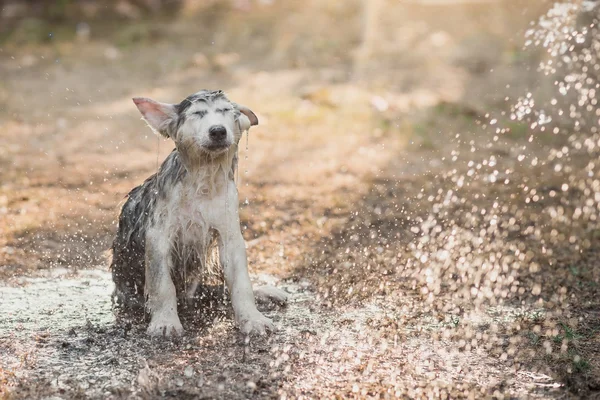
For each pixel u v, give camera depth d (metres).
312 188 13.43
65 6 30.75
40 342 7.45
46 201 12.30
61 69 23.36
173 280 8.20
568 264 9.98
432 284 9.29
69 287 9.09
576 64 17.30
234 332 7.73
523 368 6.97
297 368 6.88
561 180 13.95
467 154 15.63
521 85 21.38
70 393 6.38
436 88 21.31
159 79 22.14
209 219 7.85
